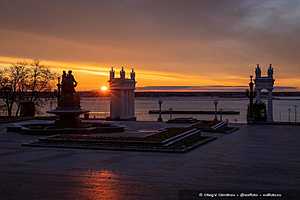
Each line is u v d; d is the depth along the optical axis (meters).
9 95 62.38
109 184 14.43
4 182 14.80
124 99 49.03
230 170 17.08
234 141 28.64
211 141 28.62
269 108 45.66
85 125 35.94
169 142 24.97
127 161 19.53
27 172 16.69
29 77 64.19
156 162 19.22
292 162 19.17
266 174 16.16
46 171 16.92
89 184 14.45
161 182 14.72
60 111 34.16
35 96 64.56
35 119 48.53
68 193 13.13
